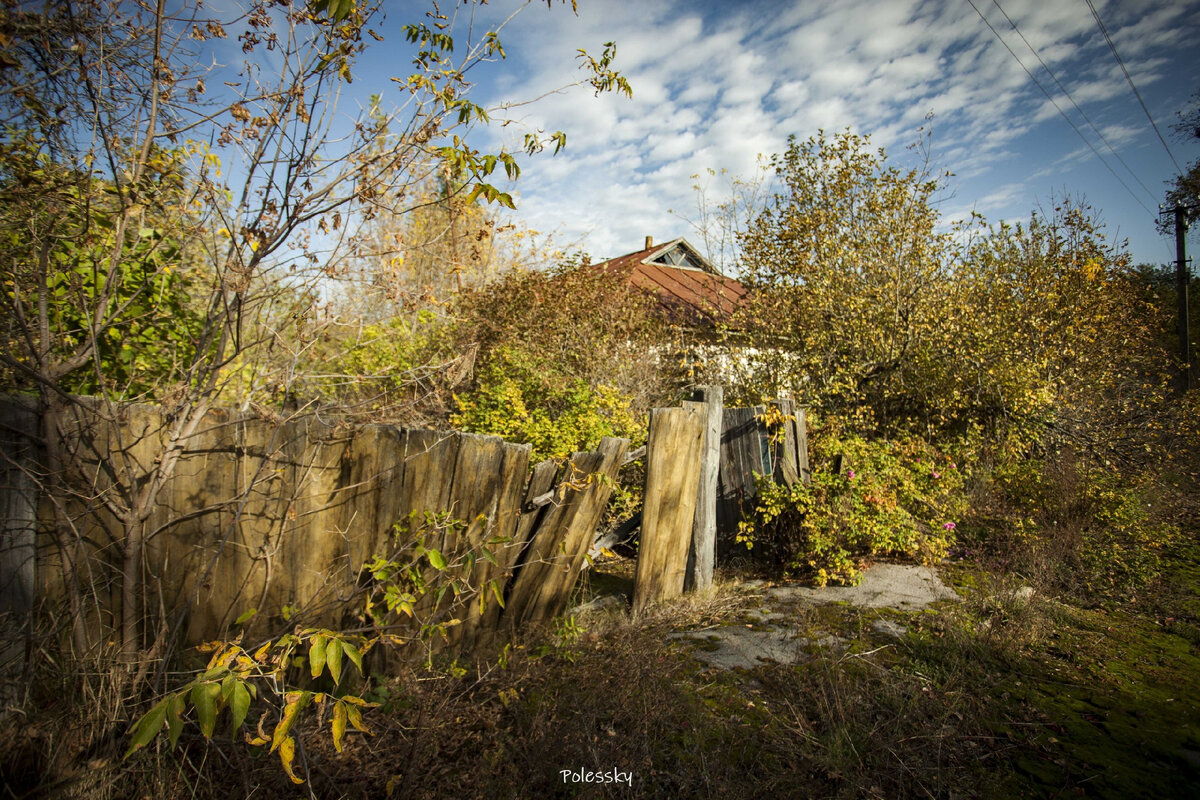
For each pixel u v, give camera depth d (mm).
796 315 8789
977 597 4070
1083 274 8500
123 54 2238
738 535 4730
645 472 3980
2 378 2232
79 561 2254
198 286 3773
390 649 2908
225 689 1379
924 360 7949
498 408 5508
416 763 2223
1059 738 2605
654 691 2812
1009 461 6887
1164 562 5180
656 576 4117
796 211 9320
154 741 2131
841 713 2602
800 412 5414
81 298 2389
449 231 3203
